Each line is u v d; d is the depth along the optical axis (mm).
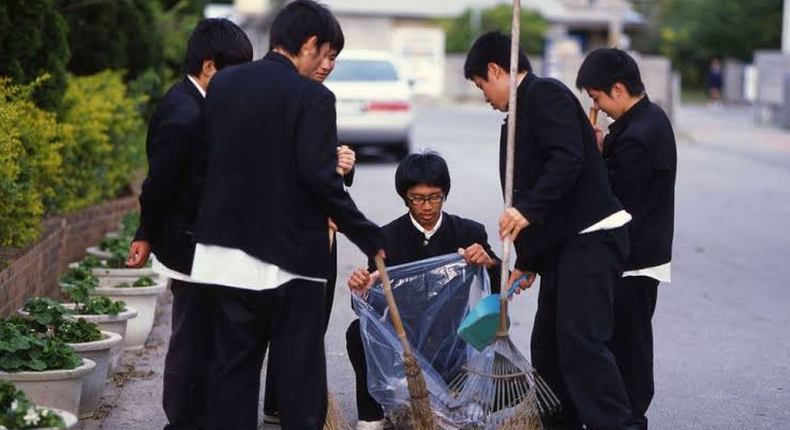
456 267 5902
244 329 4949
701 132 29375
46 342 5496
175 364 5457
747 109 43875
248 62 5109
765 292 10305
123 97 11922
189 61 5504
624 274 5738
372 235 4918
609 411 5398
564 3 49250
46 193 8727
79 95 9938
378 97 19328
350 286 5867
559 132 5324
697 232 13641
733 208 15750
